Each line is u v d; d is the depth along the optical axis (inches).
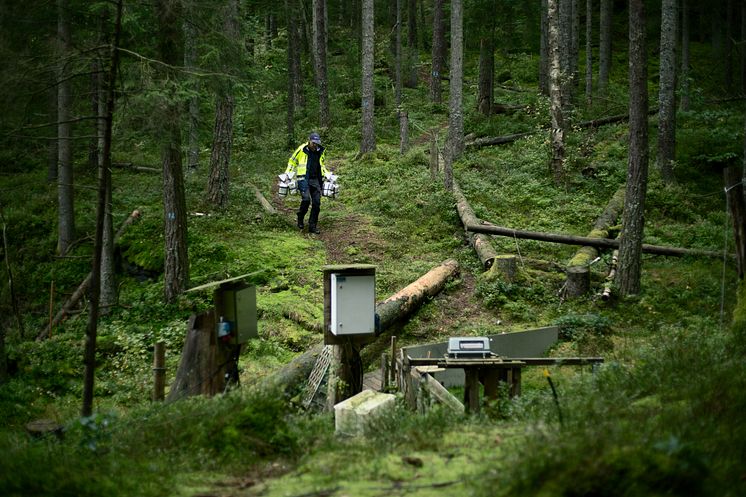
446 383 345.4
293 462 175.2
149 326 452.8
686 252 515.2
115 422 212.2
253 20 1104.2
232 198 681.0
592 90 1090.1
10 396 359.6
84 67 291.4
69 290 576.4
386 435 188.9
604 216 592.4
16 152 455.8
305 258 538.3
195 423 194.9
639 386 213.3
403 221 614.2
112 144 319.3
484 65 1020.5
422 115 1093.1
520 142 847.1
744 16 1050.1
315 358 339.0
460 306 457.7
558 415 185.5
